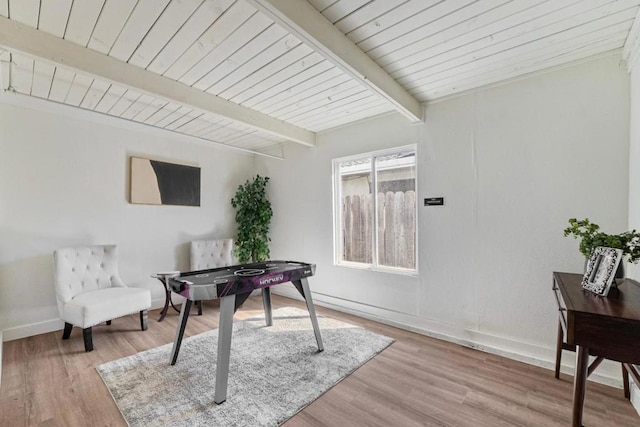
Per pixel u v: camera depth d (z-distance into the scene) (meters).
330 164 4.10
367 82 2.29
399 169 3.50
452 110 2.98
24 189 3.02
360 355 2.66
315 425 1.79
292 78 2.60
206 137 4.41
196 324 3.46
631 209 2.08
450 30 1.93
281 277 2.59
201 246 4.23
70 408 1.91
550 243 2.45
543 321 2.48
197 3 1.66
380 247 3.66
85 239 3.41
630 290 1.66
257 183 4.90
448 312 3.02
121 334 3.13
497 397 2.05
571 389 2.14
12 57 2.19
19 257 2.99
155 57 2.23
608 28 1.91
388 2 1.67
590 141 2.29
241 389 2.14
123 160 3.72
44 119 3.14
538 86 2.50
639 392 1.83
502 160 2.68
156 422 1.79
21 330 2.98
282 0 1.57
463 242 2.92
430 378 2.30
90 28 1.88
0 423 1.77
